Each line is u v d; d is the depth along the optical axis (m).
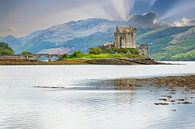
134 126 33.06
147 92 63.69
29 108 44.38
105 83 90.56
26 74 151.75
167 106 44.62
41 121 35.59
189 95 57.25
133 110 41.81
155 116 37.66
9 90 71.88
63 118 37.16
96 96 57.94
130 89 70.94
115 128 32.38
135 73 153.38
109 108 43.69
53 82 97.75
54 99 54.25
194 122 34.34
